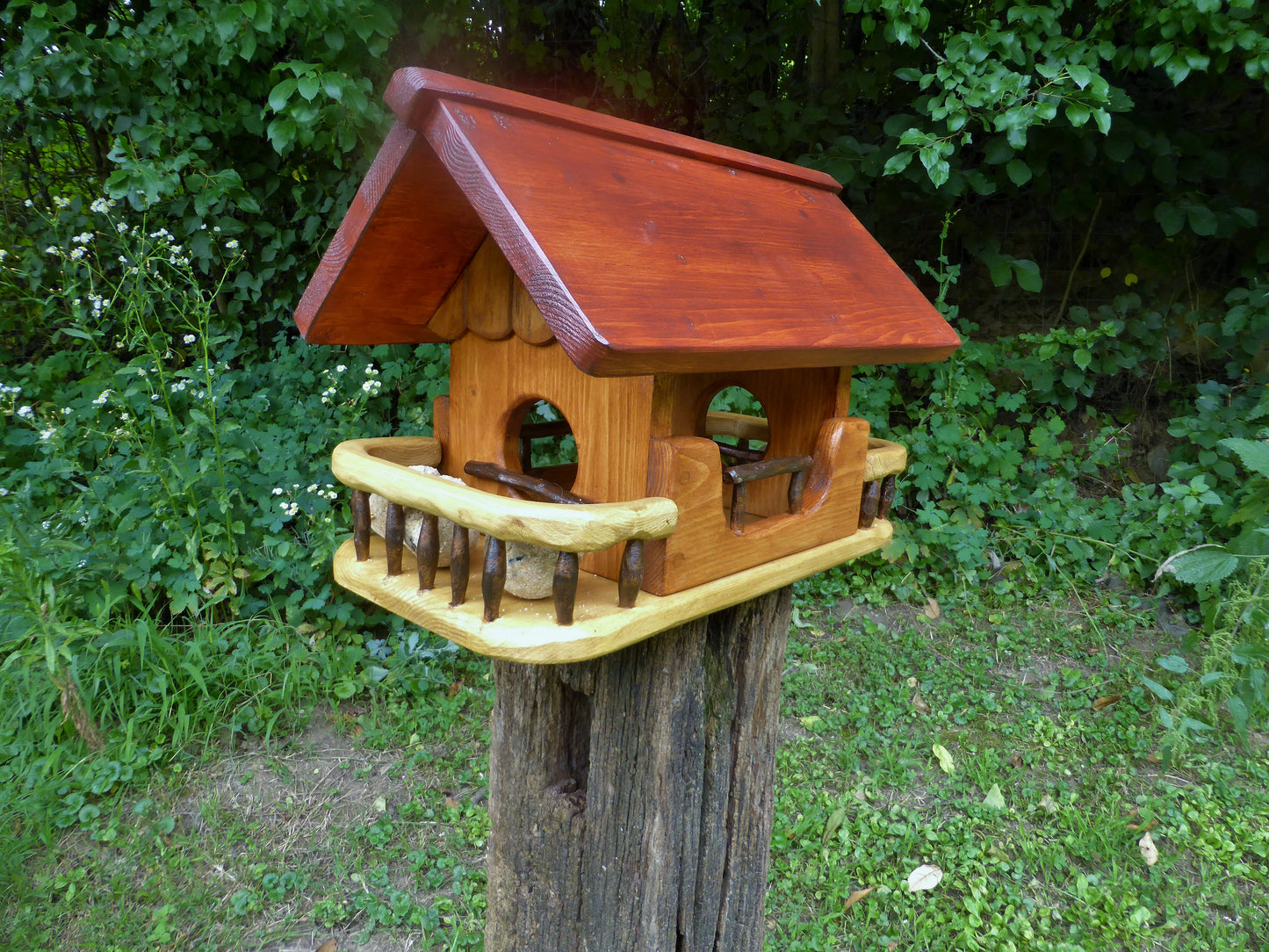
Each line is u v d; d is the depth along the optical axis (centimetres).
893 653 360
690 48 498
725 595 124
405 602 118
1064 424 460
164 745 282
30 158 440
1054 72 326
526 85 492
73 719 269
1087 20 403
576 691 154
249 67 390
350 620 333
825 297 136
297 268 442
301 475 350
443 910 229
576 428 129
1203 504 387
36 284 406
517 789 155
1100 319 501
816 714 319
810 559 144
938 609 396
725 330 108
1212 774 285
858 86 438
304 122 326
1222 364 486
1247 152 457
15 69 370
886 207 445
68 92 374
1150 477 478
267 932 222
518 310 134
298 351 416
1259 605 283
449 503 110
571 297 92
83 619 305
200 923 223
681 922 156
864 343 135
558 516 100
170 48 365
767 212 145
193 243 396
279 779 277
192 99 386
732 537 129
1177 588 404
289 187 436
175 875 237
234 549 324
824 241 153
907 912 229
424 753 287
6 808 248
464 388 154
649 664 138
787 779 282
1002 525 431
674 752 143
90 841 247
